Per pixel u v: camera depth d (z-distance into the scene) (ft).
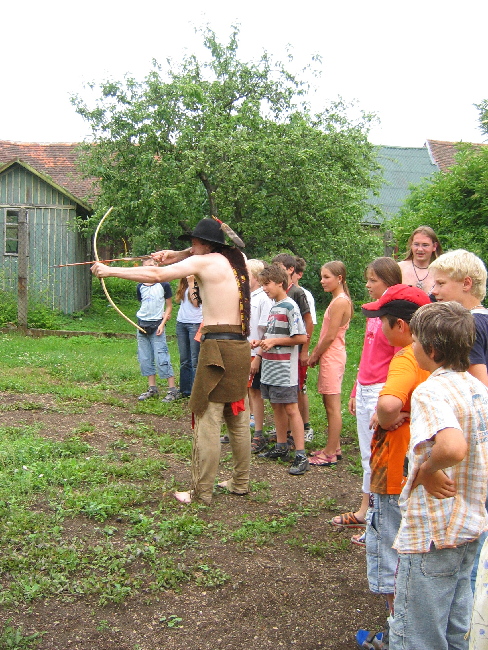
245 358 16.06
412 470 8.43
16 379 29.66
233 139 51.96
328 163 54.95
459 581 8.84
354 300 62.85
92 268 15.07
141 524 14.39
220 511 15.79
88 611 11.31
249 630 11.06
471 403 8.29
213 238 15.81
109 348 42.34
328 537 14.66
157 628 10.98
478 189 35.73
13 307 50.83
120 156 55.67
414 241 17.07
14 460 18.06
